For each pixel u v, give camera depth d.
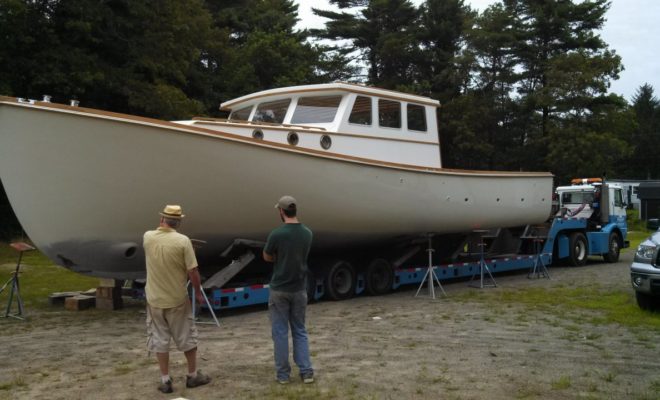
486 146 33.72
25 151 6.47
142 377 5.05
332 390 4.60
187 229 7.50
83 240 7.09
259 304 8.91
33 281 11.50
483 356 5.68
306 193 7.92
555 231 13.23
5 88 17.58
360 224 8.76
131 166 6.68
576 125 32.41
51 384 4.88
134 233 7.18
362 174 8.40
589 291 10.01
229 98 29.52
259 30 35.56
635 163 64.31
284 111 9.30
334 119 8.77
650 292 7.60
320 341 6.34
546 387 4.69
